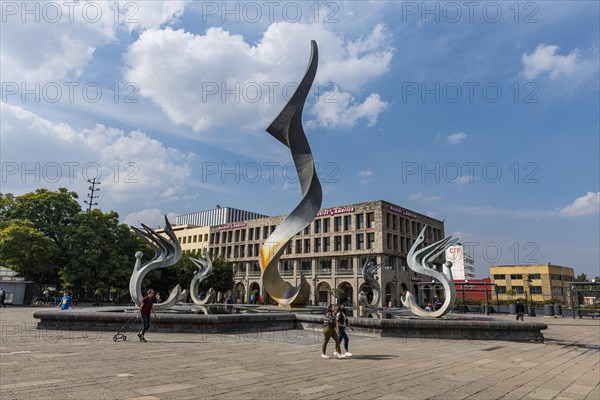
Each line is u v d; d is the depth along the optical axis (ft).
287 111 83.92
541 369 33.09
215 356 34.27
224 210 325.42
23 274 143.84
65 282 150.92
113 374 25.73
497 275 300.20
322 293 223.30
